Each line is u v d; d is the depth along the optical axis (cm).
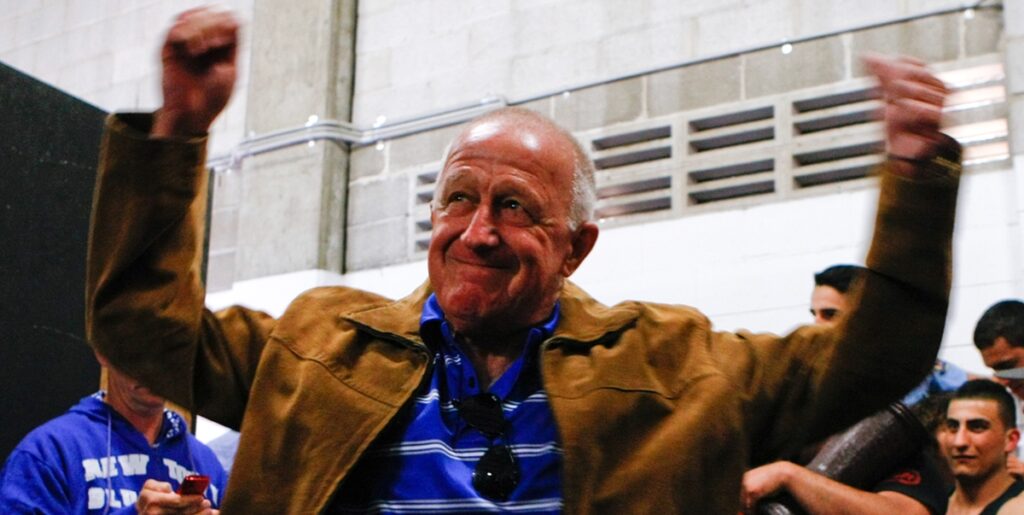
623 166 554
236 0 692
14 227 362
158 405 292
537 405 162
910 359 155
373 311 172
